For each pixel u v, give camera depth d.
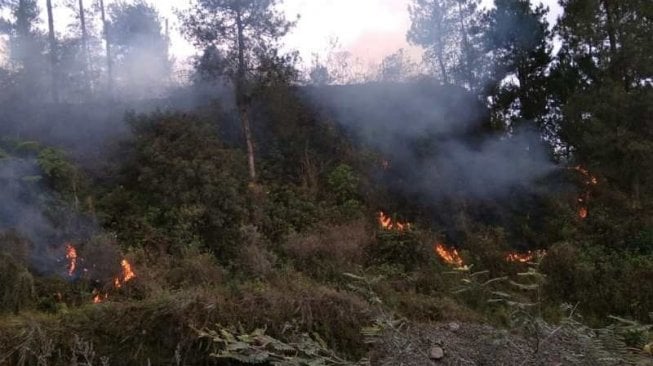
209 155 10.61
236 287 7.16
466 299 8.63
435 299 8.41
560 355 3.10
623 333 3.82
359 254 9.80
